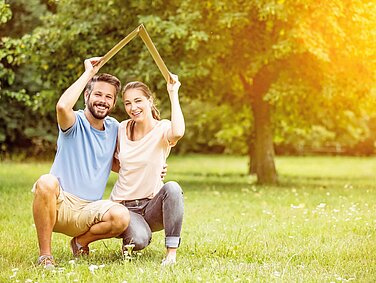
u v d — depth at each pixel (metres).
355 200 13.38
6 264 6.54
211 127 28.94
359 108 20.86
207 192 15.95
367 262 6.72
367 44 17.75
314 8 16.75
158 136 6.79
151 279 5.71
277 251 7.40
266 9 16.08
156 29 16.44
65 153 6.60
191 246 7.70
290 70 17.92
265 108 19.61
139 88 6.76
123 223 6.53
